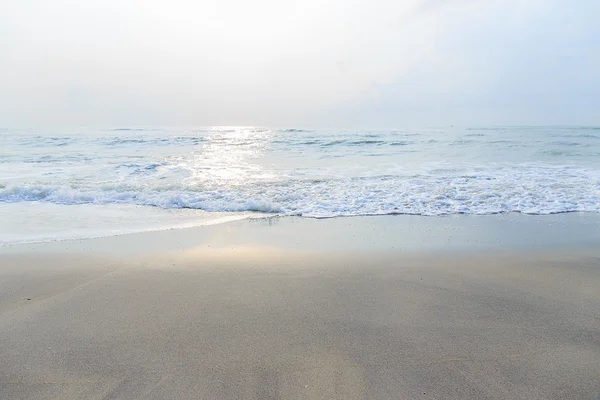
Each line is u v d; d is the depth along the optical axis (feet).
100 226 20.63
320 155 55.83
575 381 6.71
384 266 13.75
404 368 7.14
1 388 6.56
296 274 12.82
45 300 10.54
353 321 9.20
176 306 10.10
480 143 71.00
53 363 7.36
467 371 7.04
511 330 8.71
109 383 6.70
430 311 9.80
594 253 15.46
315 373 6.97
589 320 9.24
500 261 14.37
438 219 22.18
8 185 29.27
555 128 130.31
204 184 32.27
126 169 41.11
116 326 8.92
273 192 29.07
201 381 6.73
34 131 110.11
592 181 32.14
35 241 17.51
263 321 9.19
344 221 21.91
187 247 16.53
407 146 67.62
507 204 25.32
